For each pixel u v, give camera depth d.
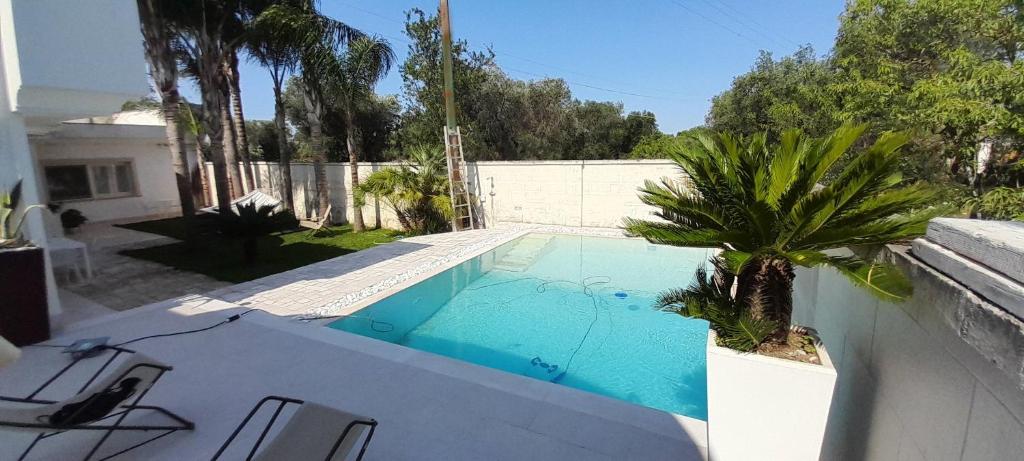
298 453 2.31
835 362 2.91
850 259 2.16
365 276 7.91
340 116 20.80
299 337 4.85
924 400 1.59
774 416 2.38
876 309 2.17
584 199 12.87
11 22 4.25
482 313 7.23
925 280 1.61
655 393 5.00
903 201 2.25
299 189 17.28
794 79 17.70
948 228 1.56
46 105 4.72
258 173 18.70
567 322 6.89
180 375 3.98
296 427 2.47
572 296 7.96
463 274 8.98
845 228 2.28
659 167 11.84
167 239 12.60
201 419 3.31
